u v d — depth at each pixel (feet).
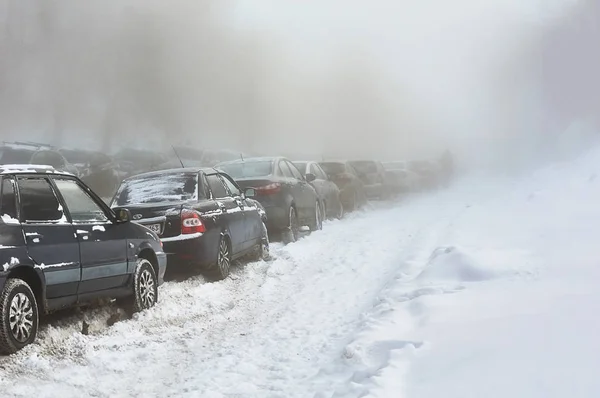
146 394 19.44
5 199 21.49
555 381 13.96
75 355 22.24
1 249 20.21
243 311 30.48
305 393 18.62
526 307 20.42
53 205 23.53
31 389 18.71
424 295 25.52
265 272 40.01
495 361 16.10
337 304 30.78
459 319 20.98
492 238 35.14
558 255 27.66
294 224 51.67
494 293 23.45
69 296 23.35
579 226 34.37
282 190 49.57
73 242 23.47
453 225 47.44
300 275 39.42
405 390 16.02
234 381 20.34
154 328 26.73
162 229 33.12
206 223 34.12
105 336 24.63
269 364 21.98
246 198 43.73
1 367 19.65
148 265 28.84
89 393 19.20
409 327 21.86
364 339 21.56
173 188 35.88
